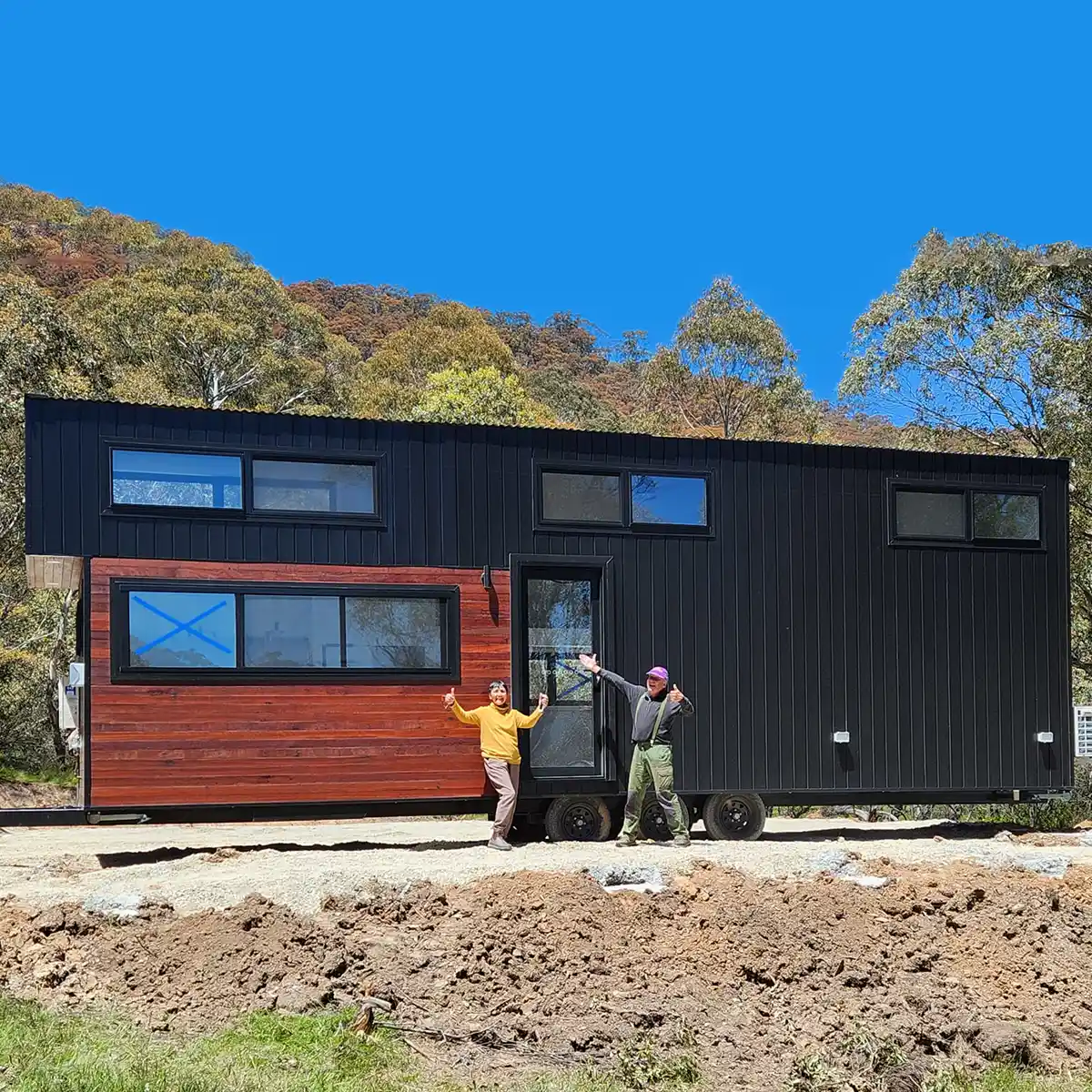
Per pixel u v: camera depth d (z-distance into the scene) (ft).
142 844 45.39
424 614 38.40
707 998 25.55
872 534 42.68
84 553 35.42
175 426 36.65
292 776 36.45
